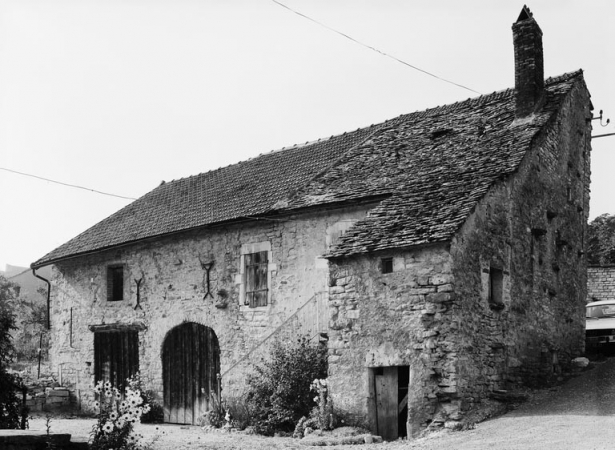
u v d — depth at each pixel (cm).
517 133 1786
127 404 1148
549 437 1166
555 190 1922
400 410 1470
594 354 2086
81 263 2430
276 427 1645
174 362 2114
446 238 1427
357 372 1518
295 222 1869
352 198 1745
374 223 1603
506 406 1488
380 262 1518
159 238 2169
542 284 1823
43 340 3559
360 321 1527
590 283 2764
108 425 1120
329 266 1586
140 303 2219
